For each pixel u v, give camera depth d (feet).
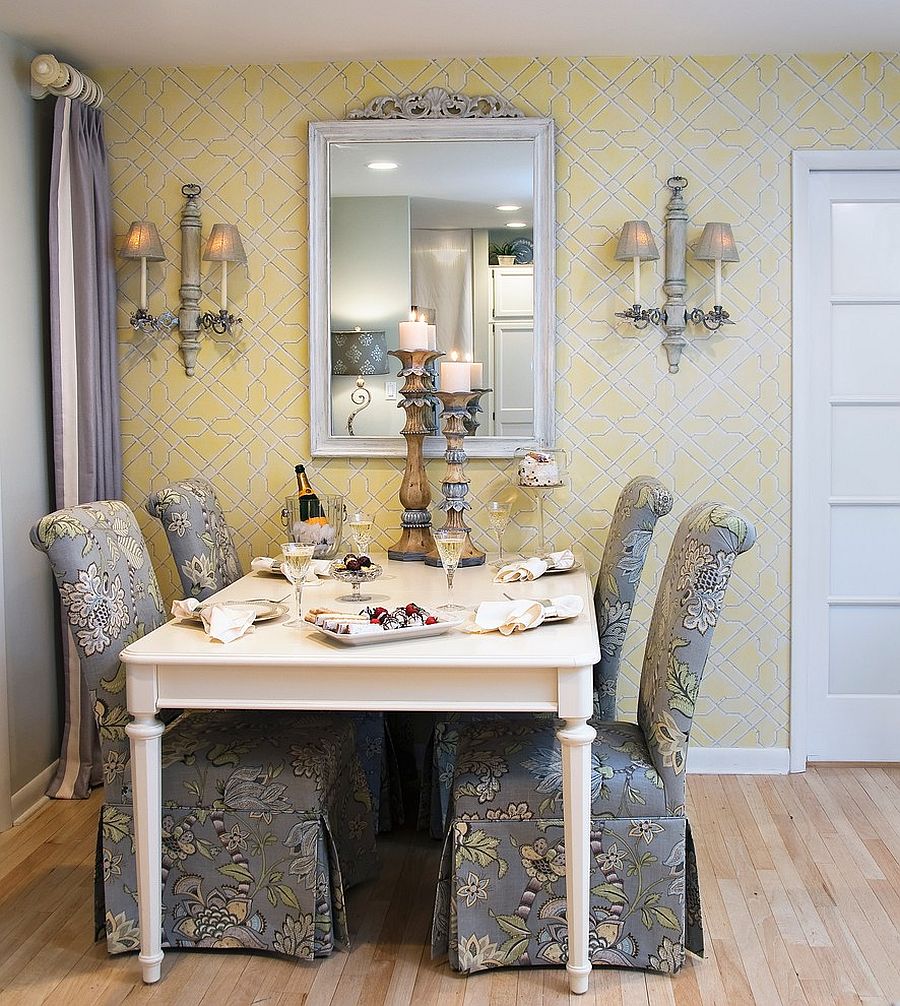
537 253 12.16
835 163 12.09
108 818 8.44
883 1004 7.79
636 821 8.14
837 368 12.49
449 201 12.22
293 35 11.41
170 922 8.51
